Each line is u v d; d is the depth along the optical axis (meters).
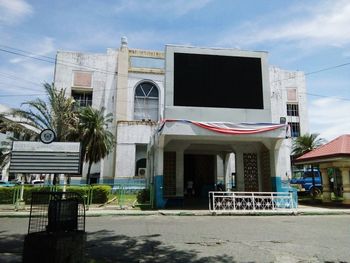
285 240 8.30
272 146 17.75
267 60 18.09
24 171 15.52
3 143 27.19
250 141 18.91
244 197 15.62
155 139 18.38
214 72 17.44
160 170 16.98
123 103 36.38
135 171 32.81
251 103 17.42
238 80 17.56
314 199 23.92
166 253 6.84
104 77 39.94
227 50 17.78
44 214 6.12
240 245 7.64
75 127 27.09
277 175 17.31
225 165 26.11
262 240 8.29
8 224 11.49
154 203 17.44
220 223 11.75
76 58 39.75
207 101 17.03
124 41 38.22
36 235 5.20
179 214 14.71
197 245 7.64
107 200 19.73
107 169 33.88
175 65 17.17
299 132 45.66
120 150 32.72
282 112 45.19
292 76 47.25
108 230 9.95
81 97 39.84
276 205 16.41
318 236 8.95
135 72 37.44
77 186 19.30
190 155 26.42
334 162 19.89
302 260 6.26
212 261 6.20
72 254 5.22
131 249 7.22
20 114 25.36
